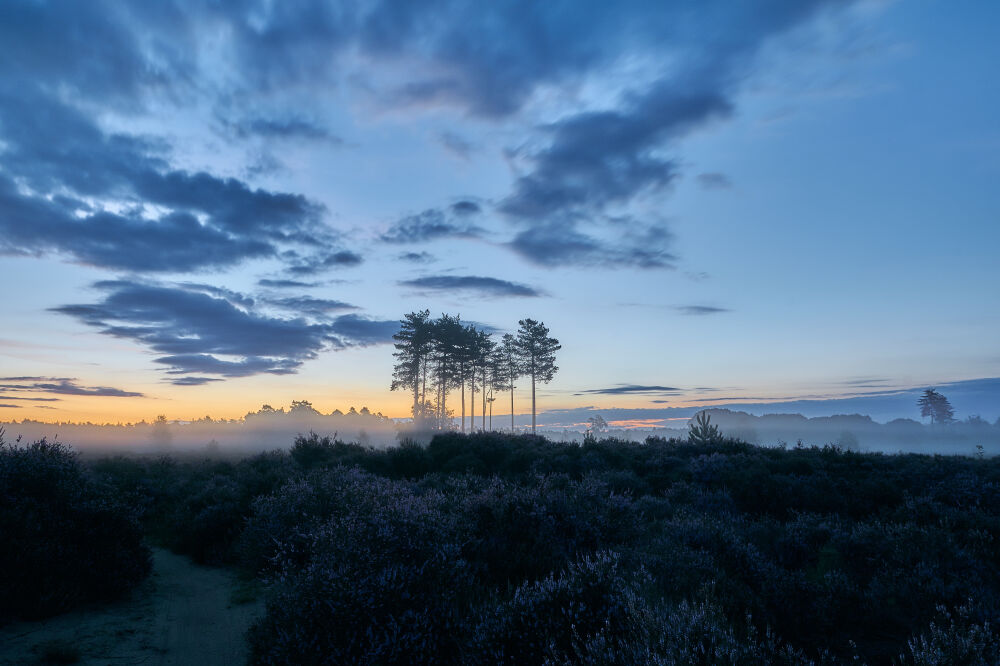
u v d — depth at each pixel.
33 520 7.73
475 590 6.23
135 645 6.29
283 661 4.98
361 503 8.80
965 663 4.09
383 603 5.11
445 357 71.38
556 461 18.59
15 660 5.65
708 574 6.31
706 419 22.45
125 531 8.82
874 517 11.03
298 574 6.14
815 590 6.18
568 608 4.82
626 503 9.52
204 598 8.30
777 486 12.55
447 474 18.56
